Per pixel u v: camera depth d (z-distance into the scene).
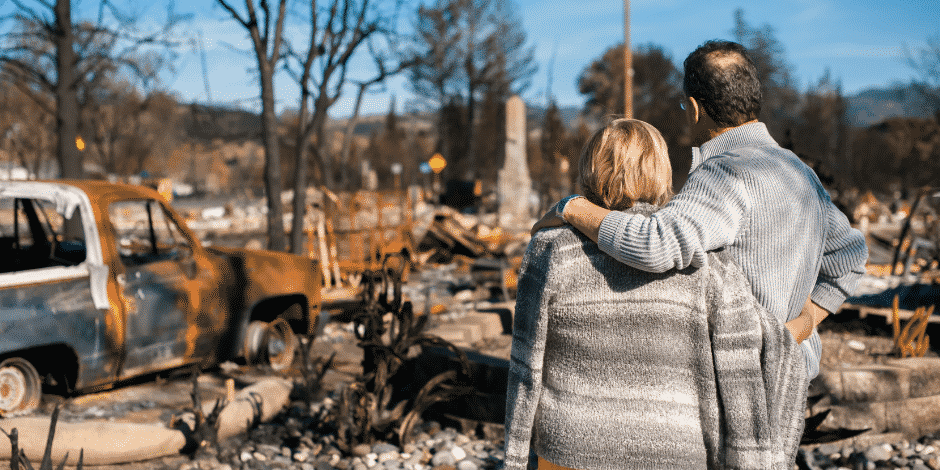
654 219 1.82
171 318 5.80
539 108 50.56
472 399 5.01
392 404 5.26
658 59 66.19
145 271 5.66
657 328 1.83
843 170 63.53
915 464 4.22
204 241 20.09
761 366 1.92
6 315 4.75
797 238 2.04
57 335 5.01
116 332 5.36
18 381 5.01
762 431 1.84
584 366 1.88
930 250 13.69
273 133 9.82
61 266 5.27
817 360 2.27
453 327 6.61
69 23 12.24
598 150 2.03
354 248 13.70
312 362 5.82
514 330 2.01
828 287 2.29
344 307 10.08
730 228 1.90
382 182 75.25
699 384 1.85
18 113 31.69
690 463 1.82
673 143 51.91
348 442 4.63
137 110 37.75
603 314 1.85
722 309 1.86
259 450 4.61
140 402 5.54
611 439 1.83
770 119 62.25
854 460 4.36
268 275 6.86
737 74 2.21
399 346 4.83
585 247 1.90
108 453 4.11
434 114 58.69
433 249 16.22
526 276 1.99
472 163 54.81
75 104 12.54
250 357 6.84
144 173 52.06
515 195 30.52
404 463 4.45
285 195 30.80
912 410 4.70
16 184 5.36
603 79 68.81
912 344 6.11
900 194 55.56
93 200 5.39
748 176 1.98
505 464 1.95
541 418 1.94
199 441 4.43
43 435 4.07
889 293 8.82
